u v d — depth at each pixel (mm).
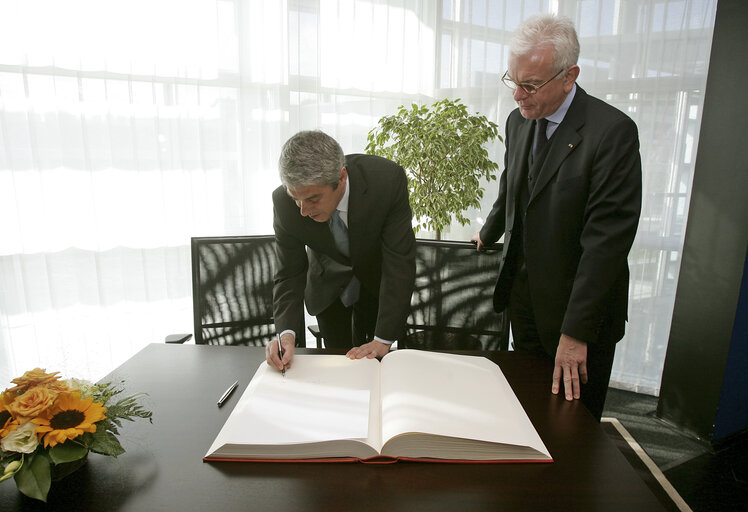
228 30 2635
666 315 2764
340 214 1517
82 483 822
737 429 2336
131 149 2514
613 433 2389
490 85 3023
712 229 2193
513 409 981
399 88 3176
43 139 2332
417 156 2496
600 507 765
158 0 2449
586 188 1354
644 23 2539
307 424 910
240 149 2770
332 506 767
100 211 2500
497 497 787
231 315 1846
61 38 2287
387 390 1023
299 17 2787
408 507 765
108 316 2607
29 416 765
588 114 1365
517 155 1576
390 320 1415
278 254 1533
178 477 835
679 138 2576
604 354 1509
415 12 3141
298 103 2861
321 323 1983
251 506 766
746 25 1992
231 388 1143
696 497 1948
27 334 2434
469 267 1754
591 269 1271
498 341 1735
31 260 2400
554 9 2754
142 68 2473
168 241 2676
